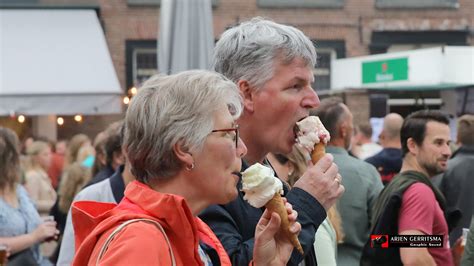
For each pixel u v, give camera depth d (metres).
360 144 10.76
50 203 9.74
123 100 18.14
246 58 2.73
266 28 2.77
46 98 14.10
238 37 2.77
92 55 16.02
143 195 2.16
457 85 12.46
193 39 8.63
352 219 5.18
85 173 7.54
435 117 4.86
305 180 2.51
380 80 13.09
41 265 6.29
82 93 14.25
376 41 19.39
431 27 19.53
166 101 2.20
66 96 14.18
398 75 12.70
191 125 2.18
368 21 19.38
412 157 4.89
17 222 5.67
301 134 2.69
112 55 18.80
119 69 18.83
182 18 8.63
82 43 16.39
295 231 2.33
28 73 14.99
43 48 15.94
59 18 17.08
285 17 19.16
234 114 2.28
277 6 19.12
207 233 2.48
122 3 18.77
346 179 5.23
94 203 2.31
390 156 7.66
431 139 4.81
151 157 2.20
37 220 5.84
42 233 5.71
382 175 7.64
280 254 2.33
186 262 2.13
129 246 2.02
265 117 2.73
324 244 3.34
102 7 18.61
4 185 5.70
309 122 2.69
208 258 2.43
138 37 18.86
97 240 2.11
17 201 5.79
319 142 2.68
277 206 2.31
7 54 15.54
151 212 2.12
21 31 16.38
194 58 8.62
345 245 5.19
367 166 5.35
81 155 9.02
